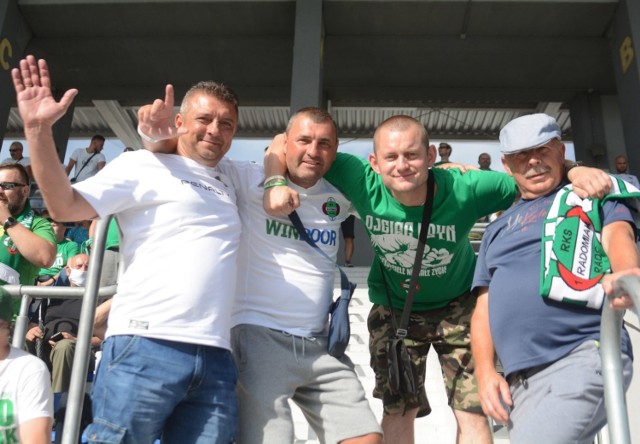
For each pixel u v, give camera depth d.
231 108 2.39
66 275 4.50
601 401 1.92
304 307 2.43
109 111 13.59
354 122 14.38
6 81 10.34
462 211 2.74
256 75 12.23
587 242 2.09
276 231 2.47
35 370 2.41
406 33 10.96
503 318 2.19
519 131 2.27
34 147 1.94
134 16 10.80
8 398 2.35
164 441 2.21
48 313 3.76
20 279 3.66
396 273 2.93
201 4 10.52
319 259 2.53
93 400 2.07
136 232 2.22
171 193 2.25
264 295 2.41
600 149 12.17
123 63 12.01
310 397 2.40
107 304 3.87
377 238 2.82
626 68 9.99
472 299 3.06
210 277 2.19
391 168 2.52
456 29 10.81
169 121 2.28
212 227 2.27
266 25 10.88
